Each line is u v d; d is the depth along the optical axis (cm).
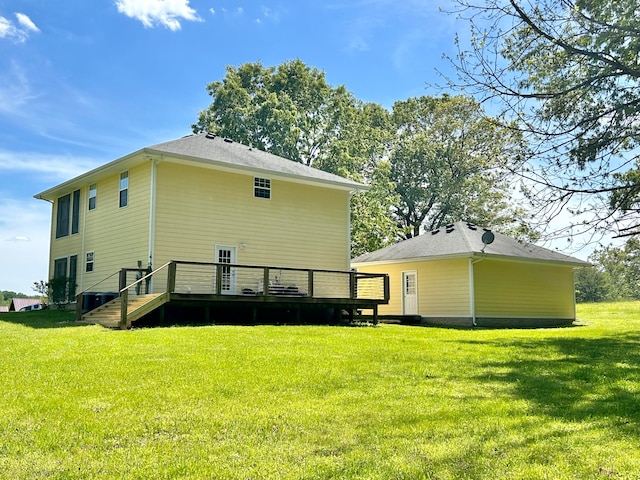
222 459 455
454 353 1019
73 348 987
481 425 543
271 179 1902
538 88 955
